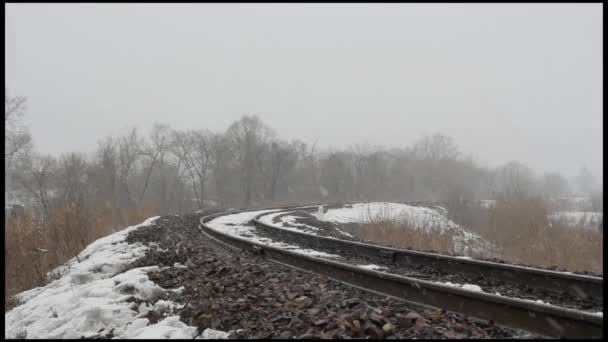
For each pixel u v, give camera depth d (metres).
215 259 8.84
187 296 6.33
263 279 7.02
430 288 5.51
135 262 9.55
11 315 7.15
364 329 4.48
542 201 24.30
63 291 8.02
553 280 6.71
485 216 25.61
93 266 9.23
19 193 41.81
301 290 6.18
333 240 11.75
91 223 17.30
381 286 6.31
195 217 23.08
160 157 58.69
